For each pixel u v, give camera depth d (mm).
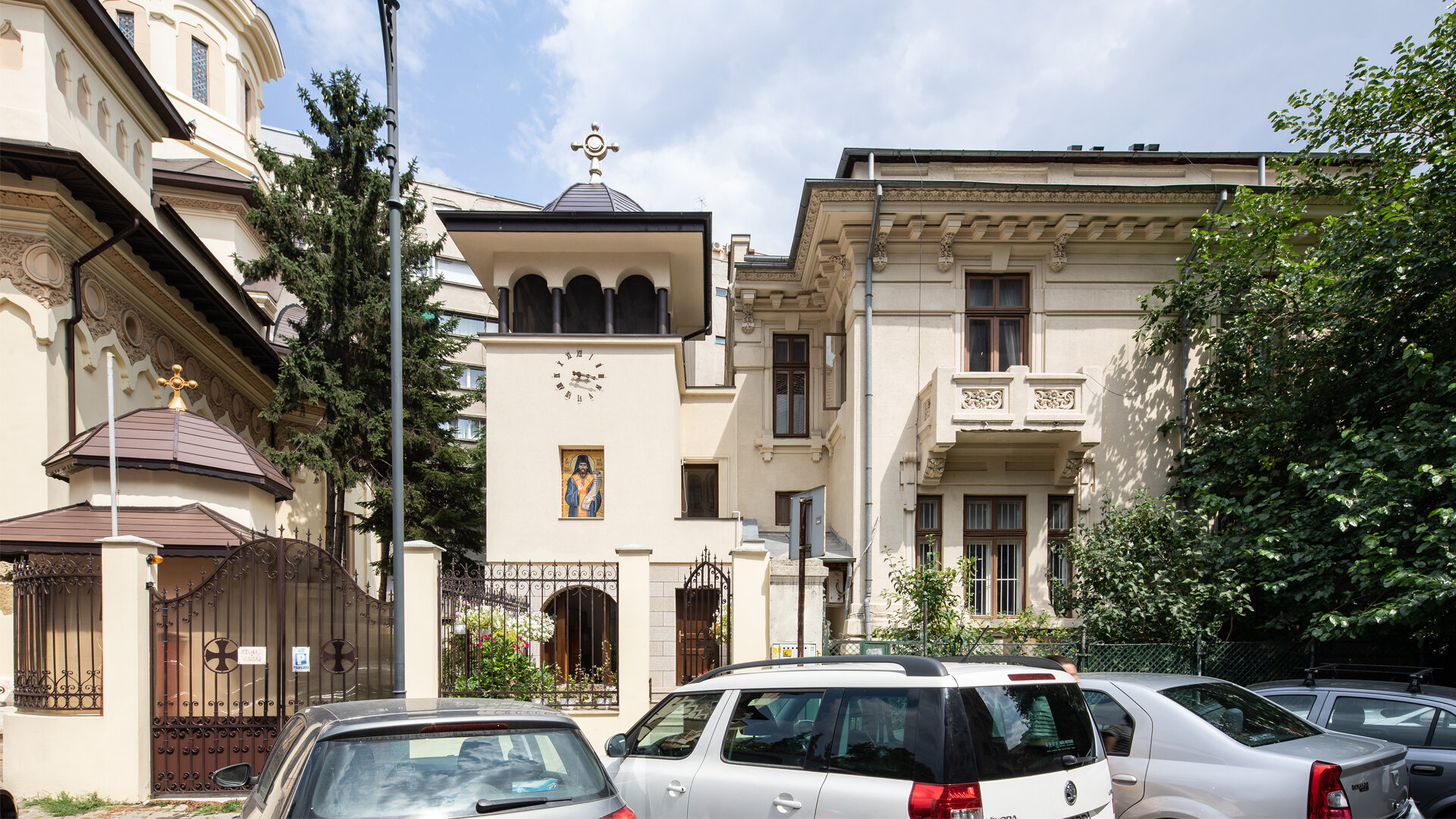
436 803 3816
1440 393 9281
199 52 24562
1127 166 15438
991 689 4379
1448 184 9984
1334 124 11391
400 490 8523
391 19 8883
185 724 8500
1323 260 11203
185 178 21531
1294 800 4906
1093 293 14922
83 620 8844
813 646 11914
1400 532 9133
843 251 15383
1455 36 10055
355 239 16484
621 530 14570
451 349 19656
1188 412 14422
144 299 14469
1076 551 12508
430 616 9430
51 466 10586
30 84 11977
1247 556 10992
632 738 5938
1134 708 5746
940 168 15336
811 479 17922
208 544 9719
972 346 14953
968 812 3961
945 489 14688
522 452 14734
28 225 11617
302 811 3713
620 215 15180
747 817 4797
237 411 19219
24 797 8211
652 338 15023
